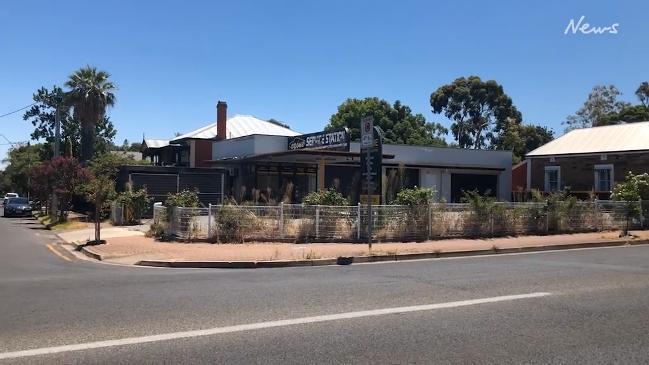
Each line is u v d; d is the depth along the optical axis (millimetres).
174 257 14594
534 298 8688
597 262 13438
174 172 31719
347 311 7793
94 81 42094
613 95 67625
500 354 5812
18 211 45031
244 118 48781
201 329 6801
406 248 15984
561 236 19688
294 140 33156
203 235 17797
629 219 22391
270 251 15391
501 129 64688
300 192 33781
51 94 56125
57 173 31672
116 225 26938
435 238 18547
